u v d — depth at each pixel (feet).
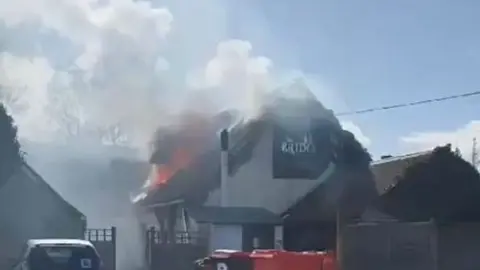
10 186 104.27
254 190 115.55
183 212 120.47
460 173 91.20
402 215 93.45
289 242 105.50
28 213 104.06
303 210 106.22
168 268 99.91
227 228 106.32
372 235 83.61
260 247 105.91
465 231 75.61
